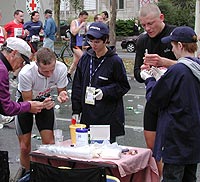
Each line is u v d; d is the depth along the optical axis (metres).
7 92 3.75
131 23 31.48
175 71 3.63
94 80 4.62
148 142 4.16
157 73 3.98
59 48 25.33
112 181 3.73
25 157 4.81
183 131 3.62
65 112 9.03
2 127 7.84
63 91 4.68
